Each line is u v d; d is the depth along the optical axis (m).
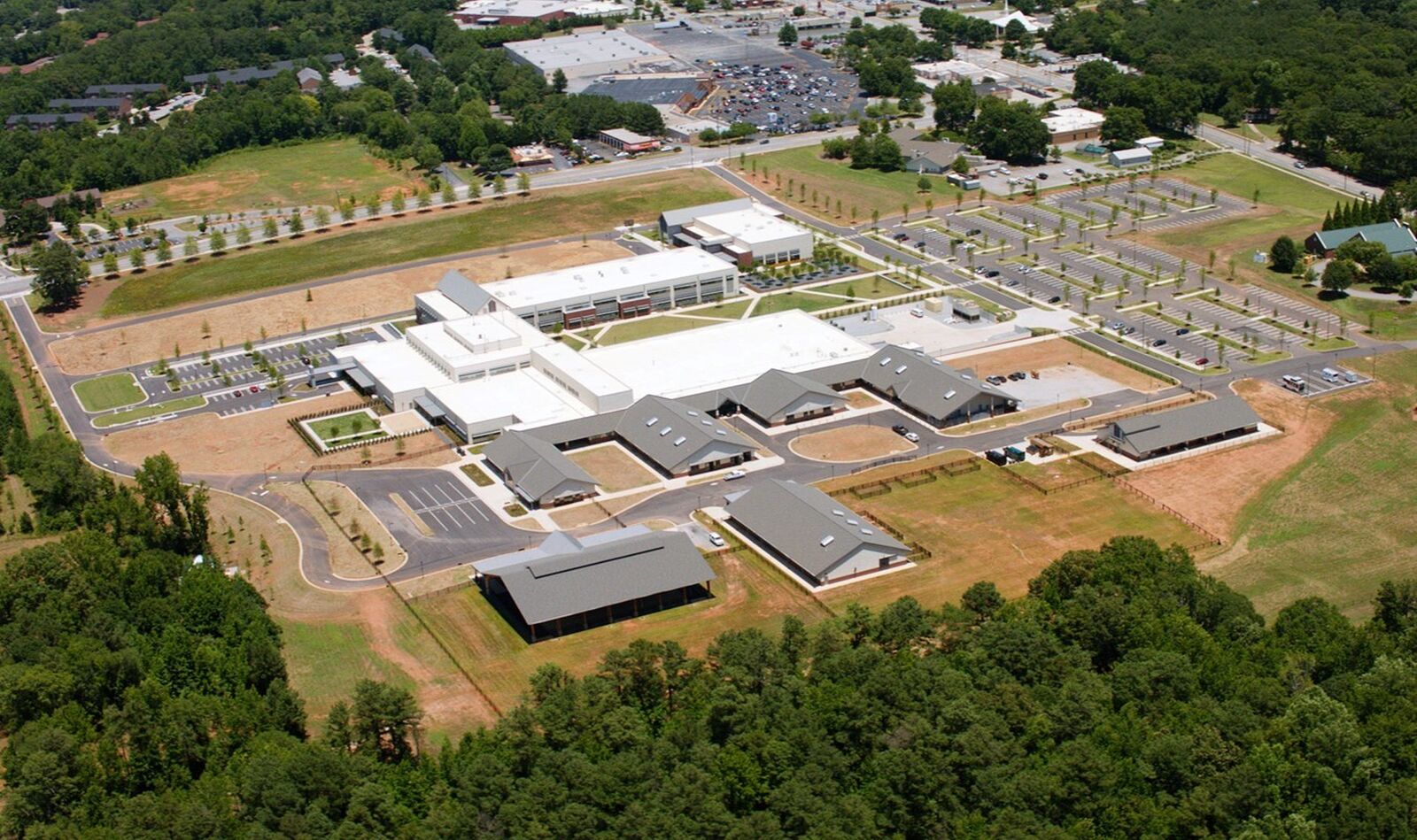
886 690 172.88
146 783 174.00
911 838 157.50
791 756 164.75
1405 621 195.75
